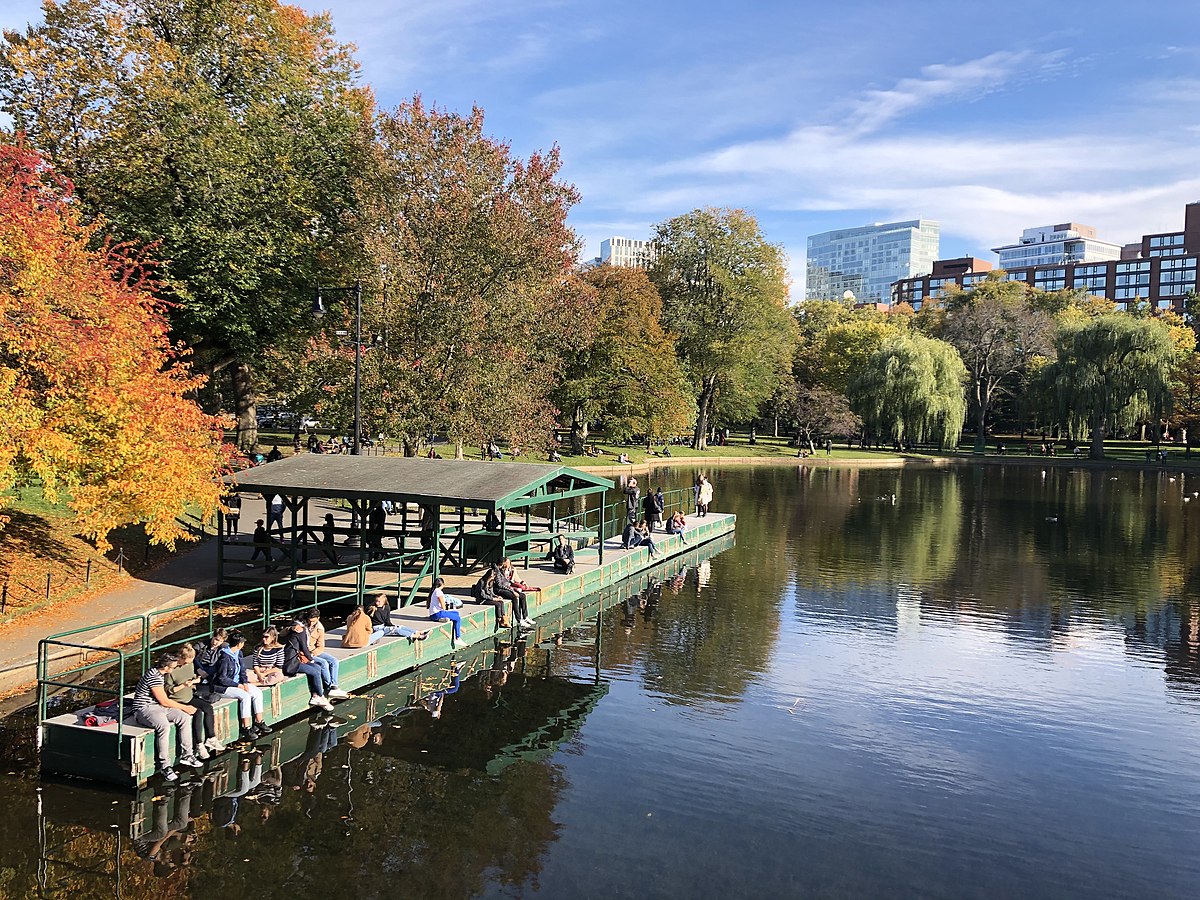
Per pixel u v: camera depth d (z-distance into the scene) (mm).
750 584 26234
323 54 36312
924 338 88500
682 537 31734
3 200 15312
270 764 12250
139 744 11133
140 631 17406
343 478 20422
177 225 28719
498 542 22094
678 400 63531
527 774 12211
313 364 33688
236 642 12844
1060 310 112625
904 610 23000
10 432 14695
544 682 16422
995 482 63344
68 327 15586
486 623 19141
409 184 33000
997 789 12242
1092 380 79438
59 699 13695
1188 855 10492
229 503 26953
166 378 18562
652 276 73312
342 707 14656
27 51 28047
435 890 9109
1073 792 12195
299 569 21984
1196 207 176250
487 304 33812
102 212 28516
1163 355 78438
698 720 14609
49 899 8695
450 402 33688
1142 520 41969
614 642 19422
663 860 9922
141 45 28734
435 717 14391
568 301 41344
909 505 47438
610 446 73312
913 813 11398
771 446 89438
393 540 26672
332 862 9609
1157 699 16188
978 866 10070
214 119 29344
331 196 33469
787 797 11742
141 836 10047
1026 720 14992
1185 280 172000
